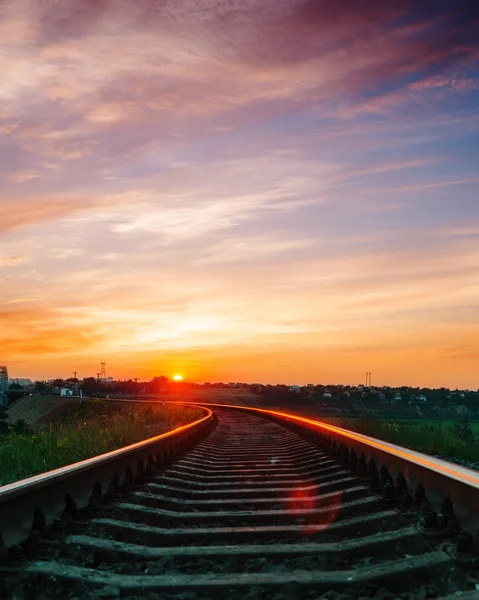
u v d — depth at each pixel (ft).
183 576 13.46
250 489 25.52
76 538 15.90
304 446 45.65
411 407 377.30
